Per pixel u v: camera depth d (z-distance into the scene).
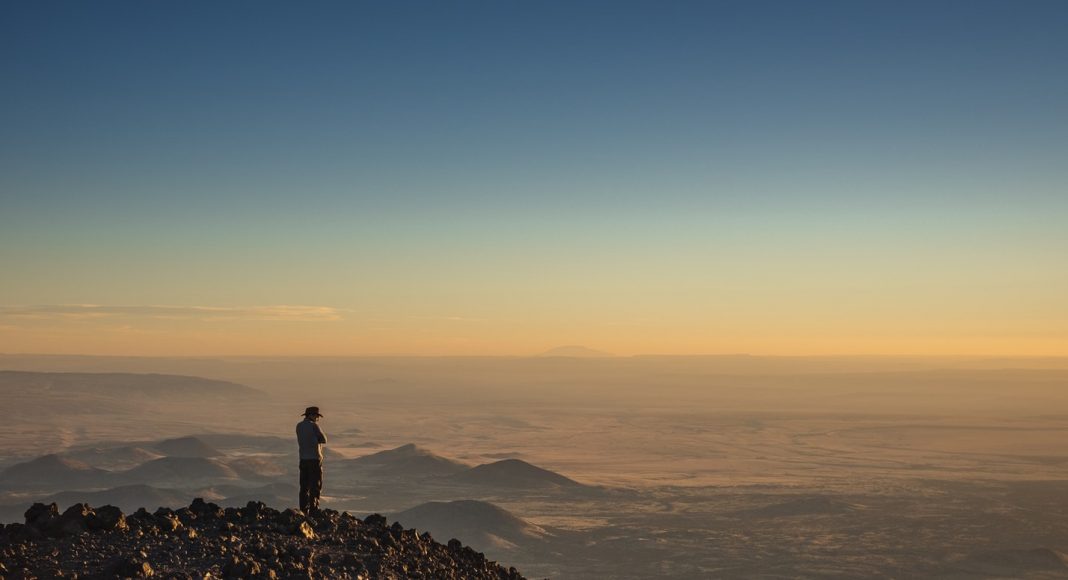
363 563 19.75
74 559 16.72
